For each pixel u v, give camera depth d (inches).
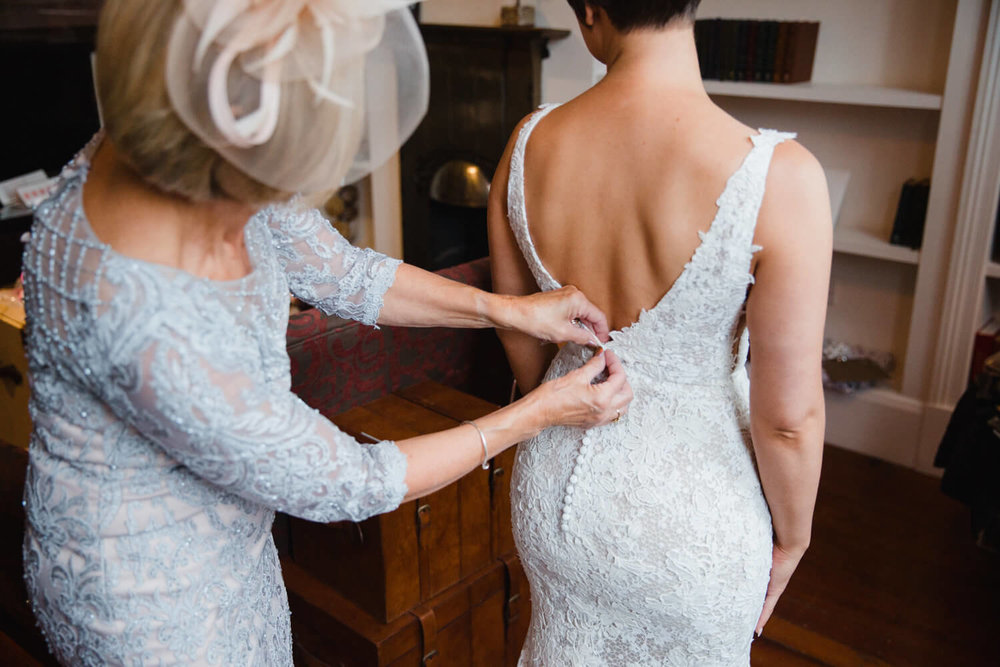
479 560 82.9
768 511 54.1
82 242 39.8
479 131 183.5
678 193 45.3
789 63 144.7
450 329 96.4
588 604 56.1
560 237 51.3
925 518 130.9
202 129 34.0
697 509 50.9
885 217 150.6
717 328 48.8
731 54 150.3
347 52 35.2
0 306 117.8
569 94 172.4
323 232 56.1
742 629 54.4
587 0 46.4
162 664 45.9
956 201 132.6
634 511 51.5
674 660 55.3
